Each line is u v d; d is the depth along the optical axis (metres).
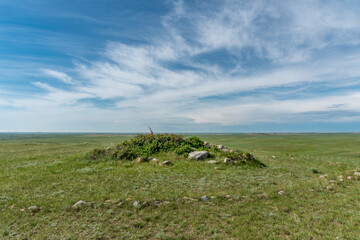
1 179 12.78
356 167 17.20
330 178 13.30
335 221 7.46
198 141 22.97
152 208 8.25
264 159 20.48
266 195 9.88
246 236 6.41
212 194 9.92
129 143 21.14
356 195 10.05
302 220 7.48
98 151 19.53
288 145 49.84
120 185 11.27
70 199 9.21
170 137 22.42
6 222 7.19
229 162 16.45
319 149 37.69
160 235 6.37
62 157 21.36
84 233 6.48
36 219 7.38
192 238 6.29
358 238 6.27
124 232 6.54
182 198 9.30
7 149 30.70
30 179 12.59
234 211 8.07
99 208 8.20
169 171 14.12
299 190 10.77
